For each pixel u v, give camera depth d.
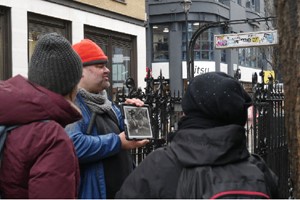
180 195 1.60
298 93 2.31
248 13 39.59
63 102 2.00
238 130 1.67
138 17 16.11
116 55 15.14
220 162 1.62
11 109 1.91
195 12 32.41
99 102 2.86
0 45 10.32
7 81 2.04
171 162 1.68
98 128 2.78
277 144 5.57
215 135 1.64
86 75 2.87
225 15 34.75
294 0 2.31
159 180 1.66
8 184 1.93
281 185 5.57
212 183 1.57
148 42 33.47
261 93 5.22
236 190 1.55
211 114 1.73
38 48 2.07
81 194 2.65
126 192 1.71
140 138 2.82
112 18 14.59
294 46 2.32
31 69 2.06
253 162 1.74
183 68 32.81
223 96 1.71
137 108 2.91
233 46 10.32
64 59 2.06
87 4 13.23
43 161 1.88
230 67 35.38
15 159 1.90
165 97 4.41
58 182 1.87
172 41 32.81
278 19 2.42
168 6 32.72
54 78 2.04
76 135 2.59
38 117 1.94
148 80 4.50
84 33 13.31
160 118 4.35
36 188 1.85
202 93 1.74
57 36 2.11
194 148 1.65
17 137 1.91
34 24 11.31
